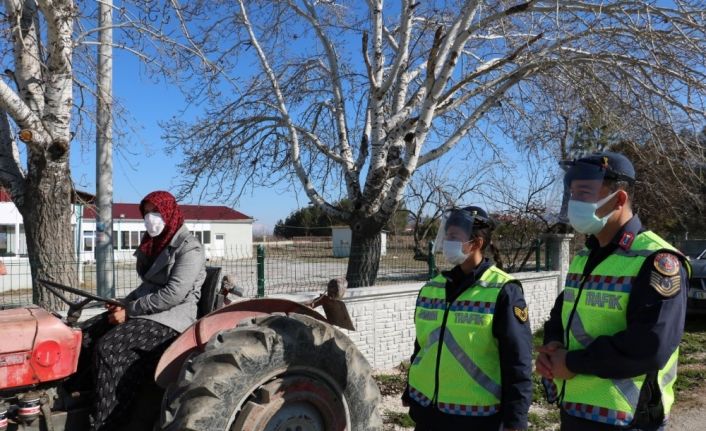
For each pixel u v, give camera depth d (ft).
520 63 28.73
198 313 13.06
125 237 34.65
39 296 19.40
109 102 21.72
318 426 11.67
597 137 31.01
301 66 34.58
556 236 34.55
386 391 20.75
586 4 24.12
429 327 9.75
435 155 28.99
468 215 9.41
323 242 24.64
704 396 20.12
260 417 10.58
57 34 19.04
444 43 24.64
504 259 36.83
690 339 29.91
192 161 32.81
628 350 6.88
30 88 20.04
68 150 19.74
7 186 20.34
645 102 25.79
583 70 26.43
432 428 9.45
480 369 9.09
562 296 8.80
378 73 29.63
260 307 12.63
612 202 7.72
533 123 33.09
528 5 23.38
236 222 94.12
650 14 23.79
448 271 10.01
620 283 7.40
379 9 29.40
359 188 29.07
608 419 7.32
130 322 11.87
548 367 7.80
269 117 32.53
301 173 30.60
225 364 10.62
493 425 9.04
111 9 22.11
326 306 13.61
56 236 19.80
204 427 10.05
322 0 33.73
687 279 7.24
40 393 10.55
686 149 25.49
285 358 11.14
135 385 11.21
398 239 36.76
